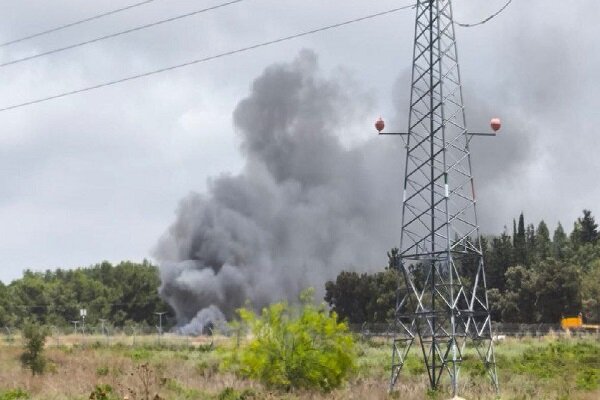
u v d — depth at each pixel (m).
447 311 162.38
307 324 165.25
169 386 157.75
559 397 153.00
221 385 159.50
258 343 165.25
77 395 144.88
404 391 159.00
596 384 174.75
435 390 159.62
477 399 149.12
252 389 151.00
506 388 163.75
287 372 162.88
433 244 166.50
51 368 197.38
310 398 151.62
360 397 151.38
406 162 171.00
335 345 164.62
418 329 171.50
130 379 165.12
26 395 148.50
